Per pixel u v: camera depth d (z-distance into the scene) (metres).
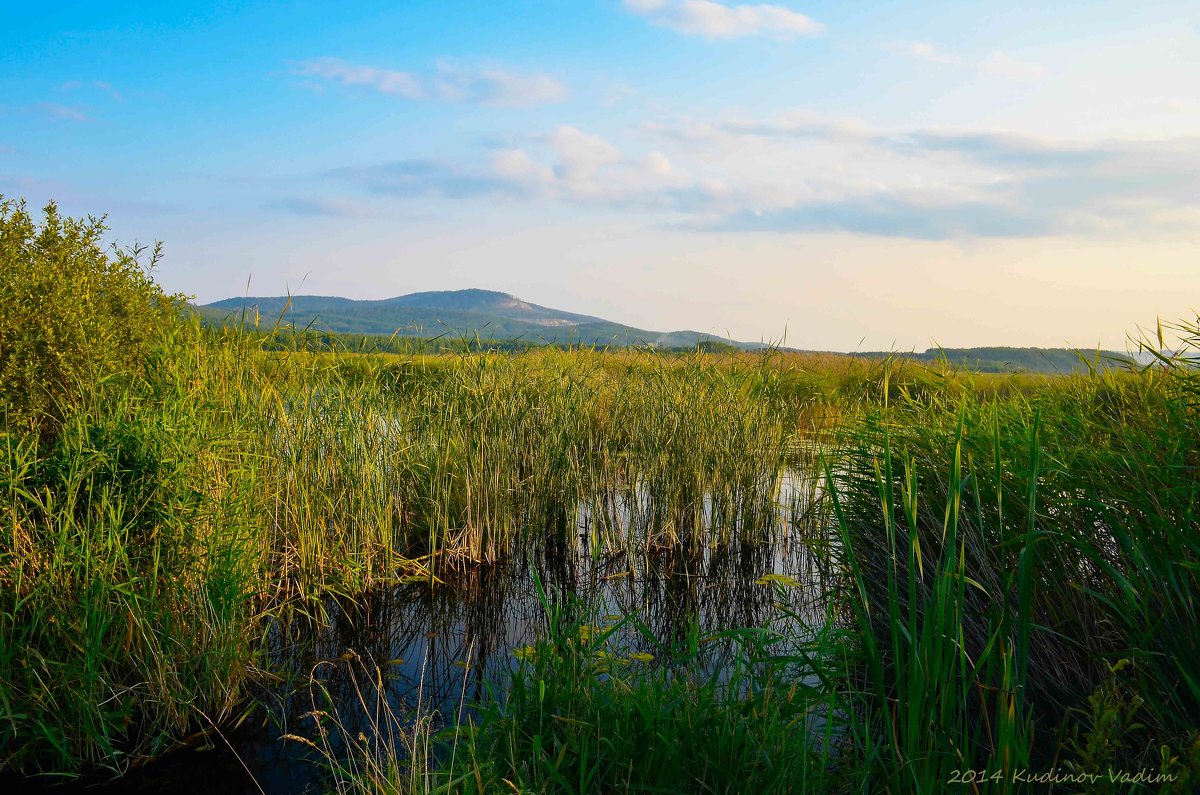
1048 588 3.62
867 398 7.49
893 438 5.24
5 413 4.68
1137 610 3.09
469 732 3.32
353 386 7.07
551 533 7.61
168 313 6.41
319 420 6.49
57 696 3.94
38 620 4.02
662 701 3.52
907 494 3.02
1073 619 3.48
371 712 4.37
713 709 3.34
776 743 3.18
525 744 3.39
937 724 2.86
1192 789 2.32
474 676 4.88
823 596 5.32
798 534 7.91
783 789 2.91
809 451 7.99
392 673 4.92
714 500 7.62
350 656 5.17
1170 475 3.46
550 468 7.61
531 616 5.94
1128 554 3.30
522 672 3.74
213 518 4.70
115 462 4.45
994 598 3.62
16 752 3.70
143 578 4.26
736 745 3.06
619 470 8.62
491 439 7.43
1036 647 3.53
